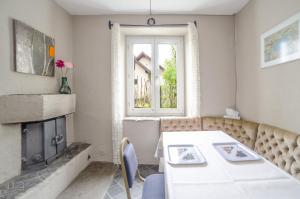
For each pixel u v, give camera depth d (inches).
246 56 110.9
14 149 75.8
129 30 127.8
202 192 38.9
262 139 89.4
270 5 88.2
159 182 64.8
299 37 71.1
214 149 64.4
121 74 125.3
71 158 98.3
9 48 73.1
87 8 114.0
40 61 90.0
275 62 85.0
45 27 95.9
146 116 137.9
